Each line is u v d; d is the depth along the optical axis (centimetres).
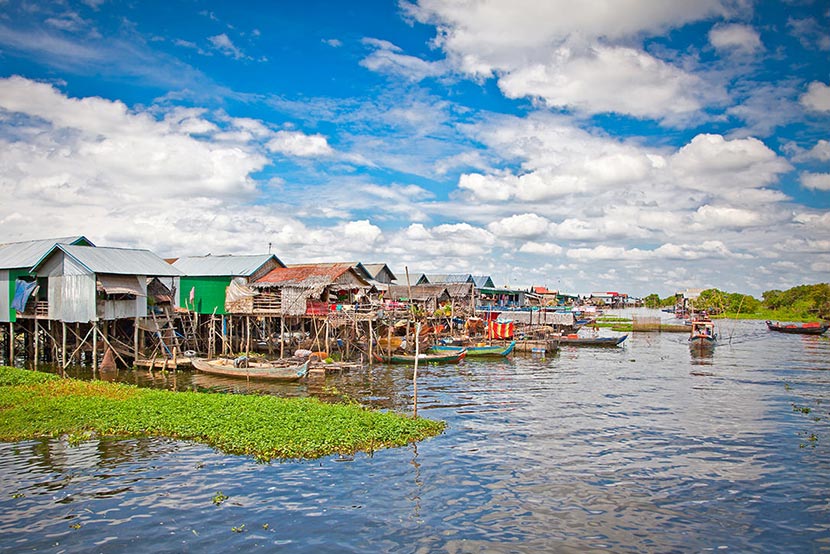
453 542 1439
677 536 1501
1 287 4391
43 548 1366
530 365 4872
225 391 3384
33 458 2002
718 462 2106
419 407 2997
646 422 2709
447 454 2119
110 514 1561
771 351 6238
